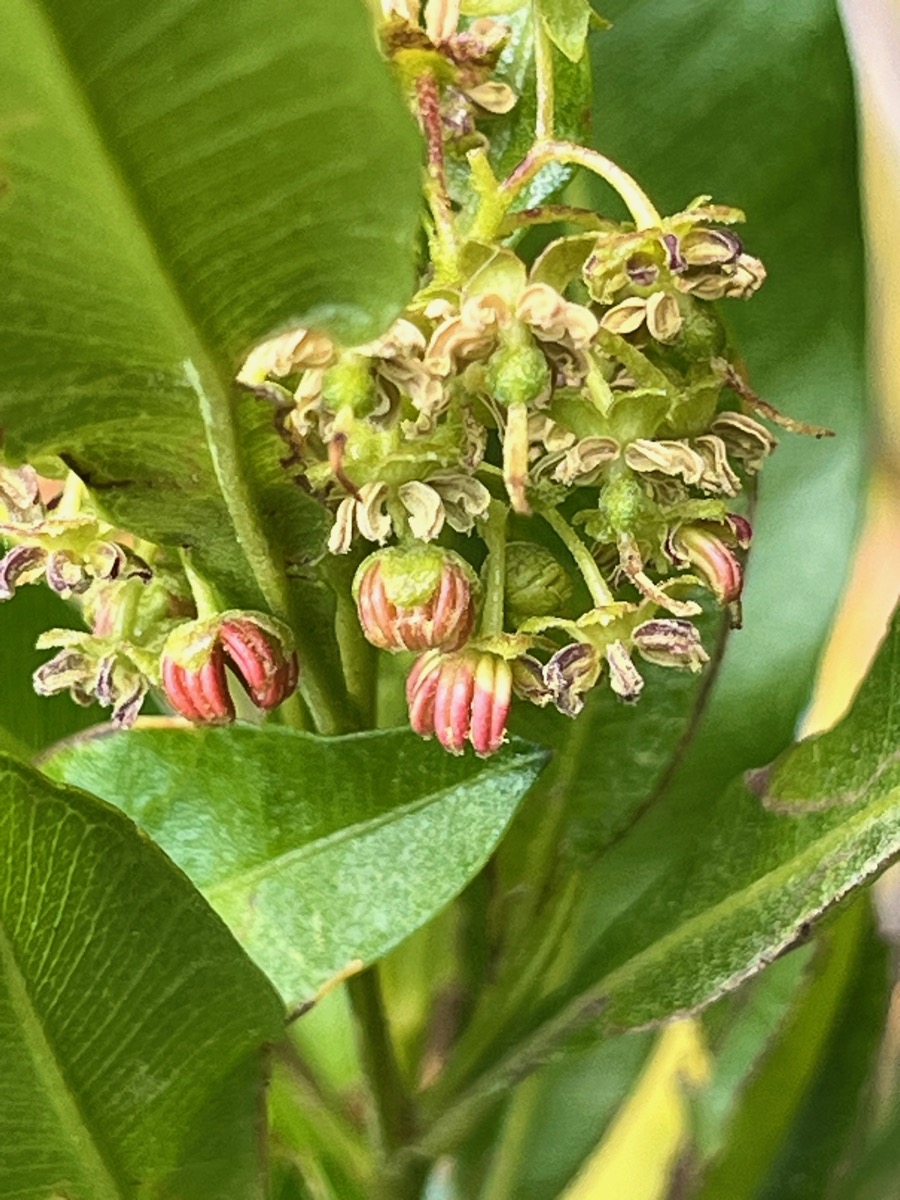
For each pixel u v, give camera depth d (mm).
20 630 56
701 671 51
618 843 60
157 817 46
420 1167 53
